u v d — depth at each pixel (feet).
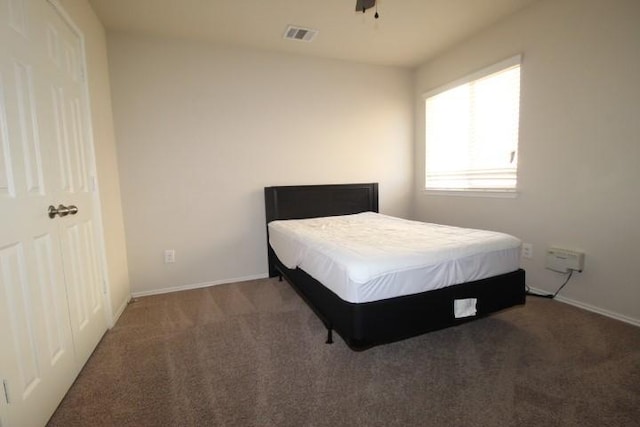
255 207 10.48
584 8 7.07
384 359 5.61
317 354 5.82
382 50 10.62
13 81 4.01
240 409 4.42
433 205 11.96
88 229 6.28
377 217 10.50
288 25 8.71
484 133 9.78
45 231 4.55
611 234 6.91
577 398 4.47
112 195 7.98
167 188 9.37
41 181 4.55
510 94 8.95
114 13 7.72
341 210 11.41
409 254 5.45
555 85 7.72
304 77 10.83
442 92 11.08
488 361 5.45
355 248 5.87
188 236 9.70
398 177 12.65
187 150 9.52
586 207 7.30
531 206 8.46
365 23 8.77
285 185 10.82
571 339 6.07
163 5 7.52
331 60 11.18
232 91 9.91
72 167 5.69
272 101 10.44
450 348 5.90
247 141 10.21
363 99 11.80
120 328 7.04
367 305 4.99
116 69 8.63
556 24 7.61
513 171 8.97
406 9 8.16
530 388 4.71
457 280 5.76
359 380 5.03
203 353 5.92
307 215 10.87
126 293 8.66
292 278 8.23
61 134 5.32
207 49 9.55
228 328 6.95
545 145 8.03
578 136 7.34
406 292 5.32
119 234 8.38
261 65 10.23
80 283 5.66
